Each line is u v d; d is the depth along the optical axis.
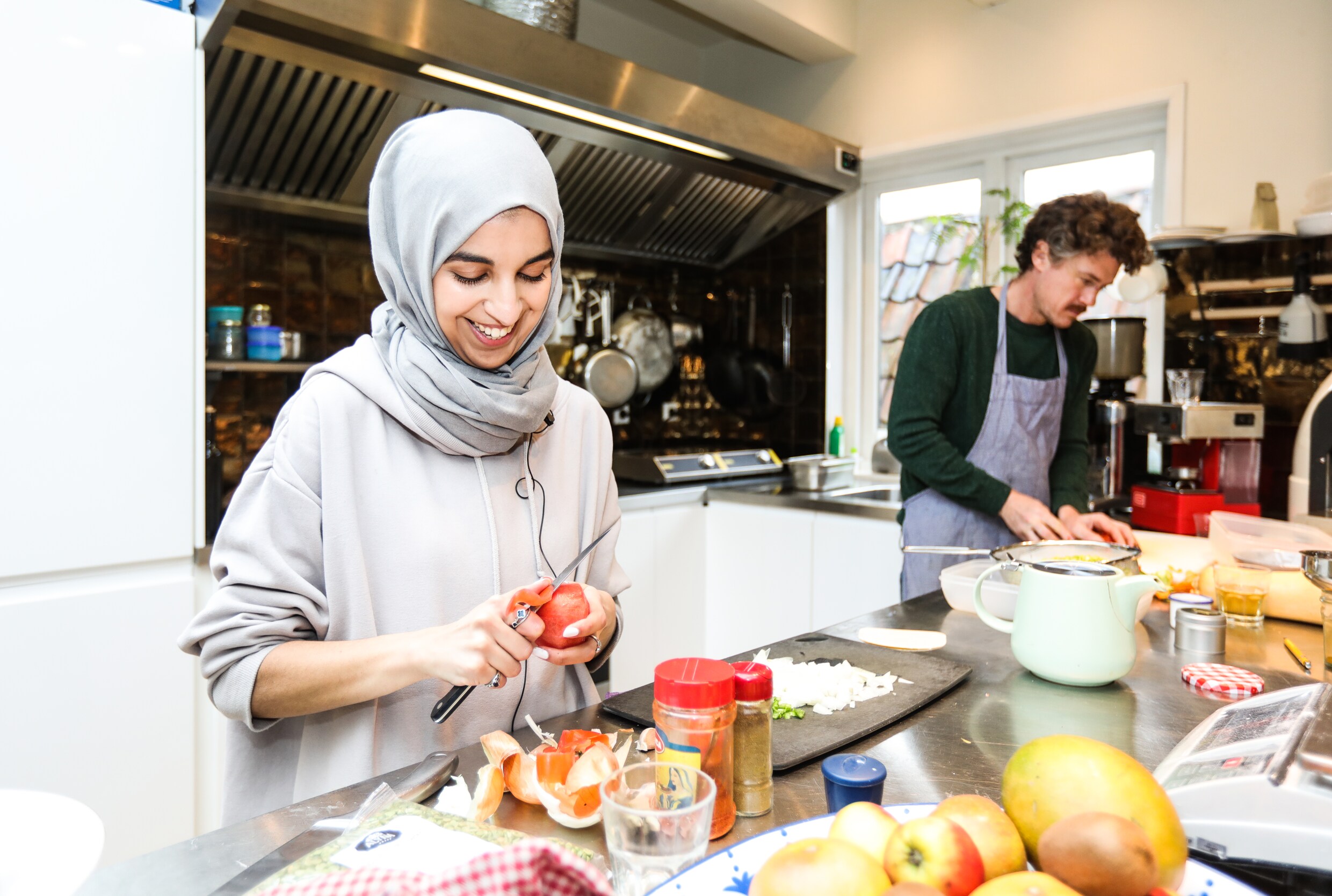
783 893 0.46
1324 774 0.56
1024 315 1.85
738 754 0.68
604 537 1.13
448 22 1.95
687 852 0.55
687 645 2.89
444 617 0.94
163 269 1.72
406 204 0.88
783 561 2.74
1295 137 2.34
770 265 3.46
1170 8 2.54
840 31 3.17
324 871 0.55
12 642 1.56
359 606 0.89
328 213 2.40
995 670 1.03
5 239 1.53
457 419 0.93
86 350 1.63
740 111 2.65
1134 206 2.77
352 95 2.09
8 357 1.55
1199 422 2.06
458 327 0.91
